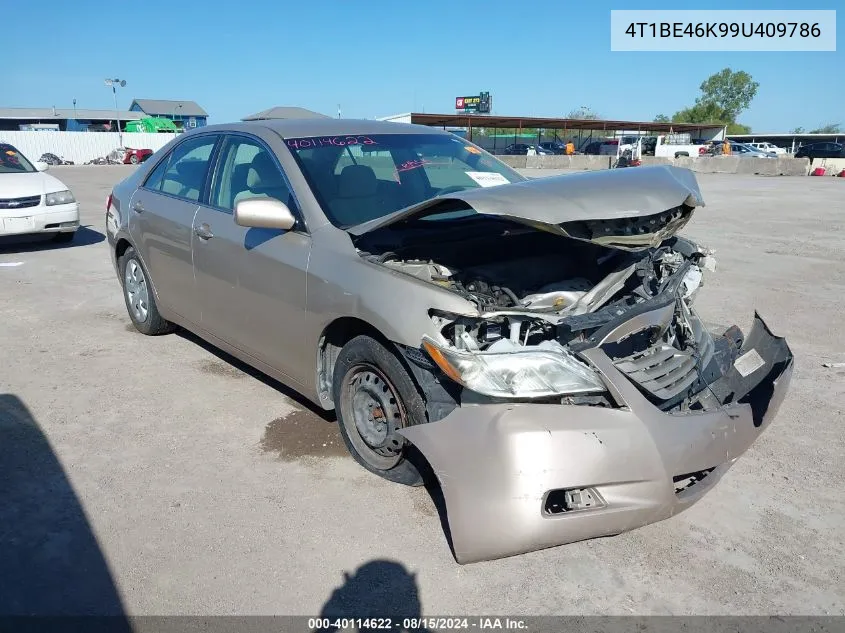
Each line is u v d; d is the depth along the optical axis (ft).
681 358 10.25
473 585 8.87
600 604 8.55
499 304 10.44
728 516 10.44
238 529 9.95
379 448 11.04
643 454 8.68
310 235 11.77
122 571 9.04
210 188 14.71
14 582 8.80
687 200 10.64
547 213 9.44
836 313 21.50
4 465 11.66
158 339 18.43
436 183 13.57
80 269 27.45
